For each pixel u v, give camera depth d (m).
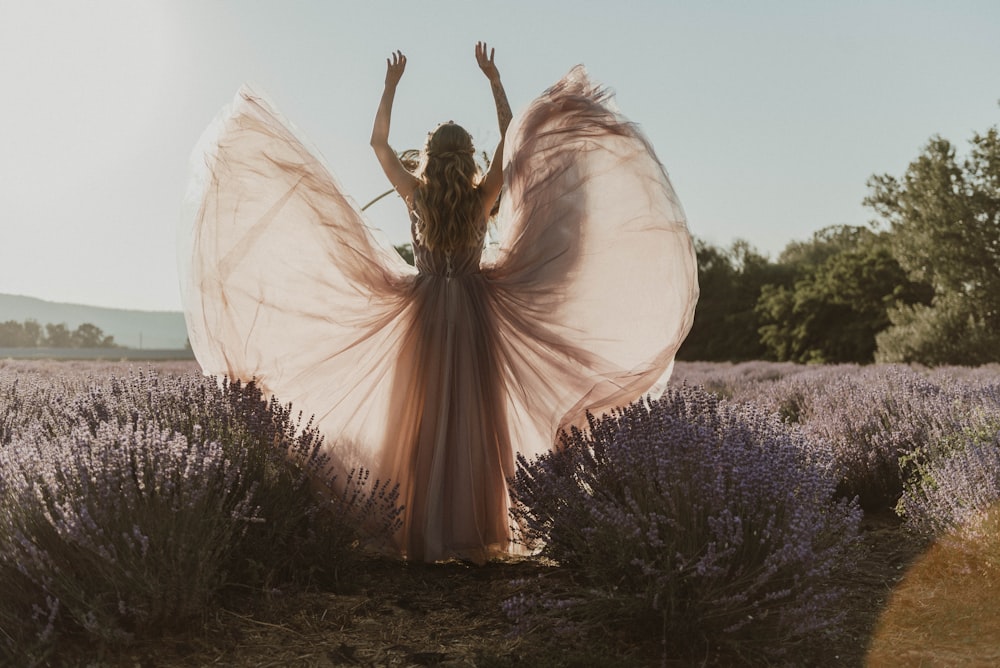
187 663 2.61
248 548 3.25
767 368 16.86
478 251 4.16
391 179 4.25
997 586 3.30
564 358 4.14
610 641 2.83
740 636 2.76
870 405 5.57
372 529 3.74
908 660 2.67
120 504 2.80
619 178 4.17
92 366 13.06
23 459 2.92
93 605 2.62
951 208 36.25
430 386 3.93
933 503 3.75
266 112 4.19
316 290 4.20
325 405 4.16
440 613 3.10
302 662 2.64
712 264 59.88
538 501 3.45
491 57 4.50
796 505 2.89
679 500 2.90
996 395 5.08
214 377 3.94
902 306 34.12
